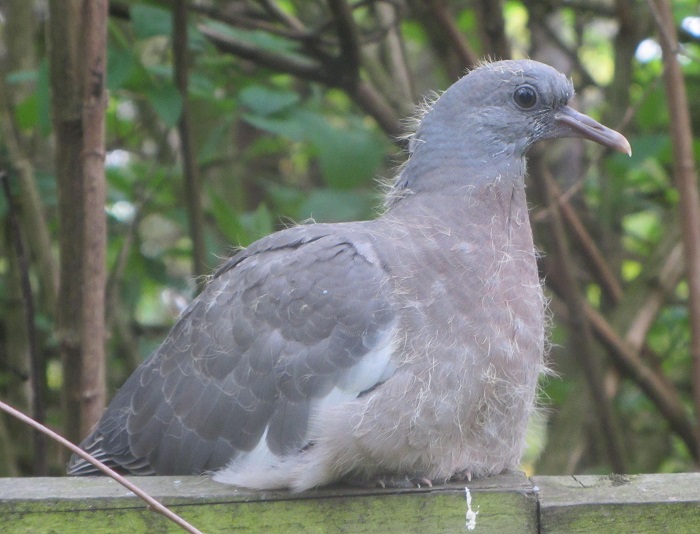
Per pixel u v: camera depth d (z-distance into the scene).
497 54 8.34
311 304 5.38
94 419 6.39
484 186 5.70
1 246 10.48
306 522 4.82
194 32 8.19
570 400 9.69
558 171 11.80
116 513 4.70
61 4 6.13
